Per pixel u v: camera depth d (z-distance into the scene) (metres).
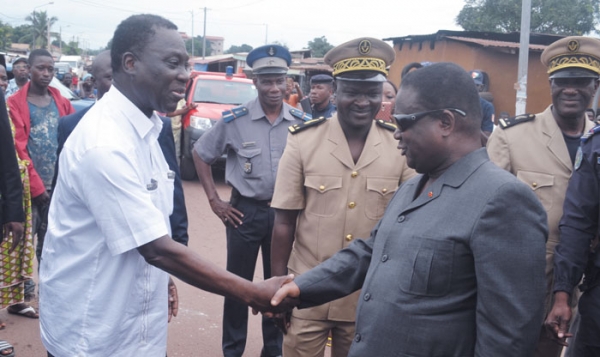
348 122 2.51
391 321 1.71
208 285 1.95
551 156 2.90
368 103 2.46
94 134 1.82
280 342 3.74
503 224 1.57
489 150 3.11
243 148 3.69
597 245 2.46
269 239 3.71
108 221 1.79
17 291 3.98
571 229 2.52
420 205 1.77
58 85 9.47
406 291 1.69
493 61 12.92
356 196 2.55
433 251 1.65
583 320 2.48
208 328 4.18
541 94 12.84
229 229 3.74
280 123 3.75
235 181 3.72
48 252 1.99
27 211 3.90
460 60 13.52
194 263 1.89
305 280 2.12
